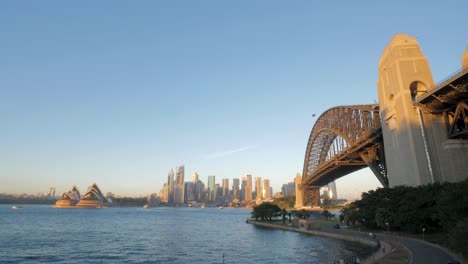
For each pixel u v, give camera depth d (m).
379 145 97.19
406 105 68.56
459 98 58.78
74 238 95.75
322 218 162.88
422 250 44.03
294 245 77.56
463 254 37.50
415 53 72.06
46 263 58.81
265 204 163.12
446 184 57.91
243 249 74.44
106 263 59.06
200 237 100.88
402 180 70.75
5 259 62.00
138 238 98.00
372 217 79.56
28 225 136.50
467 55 61.34
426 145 64.88
